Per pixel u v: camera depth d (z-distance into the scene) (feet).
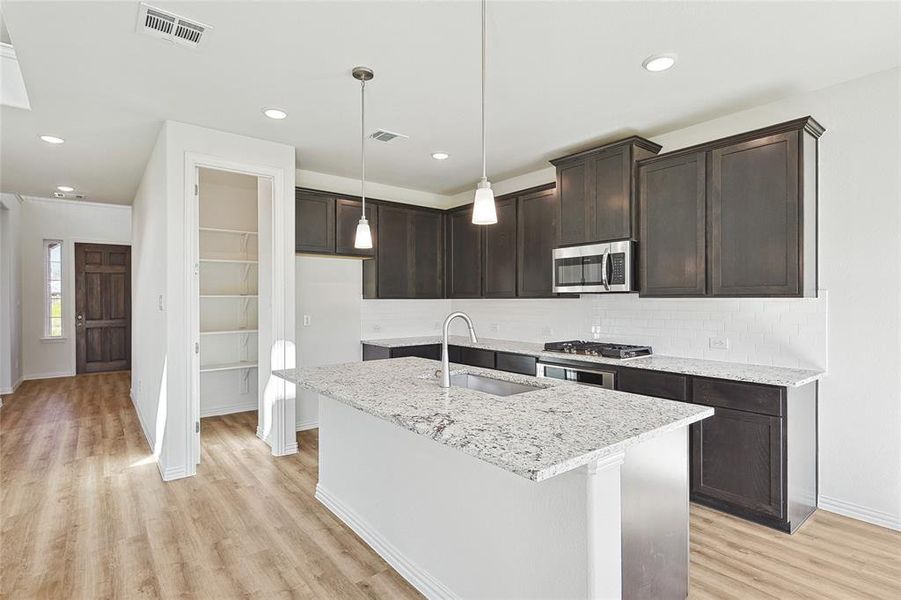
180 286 11.18
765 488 8.64
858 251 9.05
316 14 6.94
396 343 15.89
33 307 24.23
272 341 12.84
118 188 18.01
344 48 7.91
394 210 16.63
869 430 8.95
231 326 17.56
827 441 9.41
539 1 6.66
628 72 8.79
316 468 11.99
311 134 12.03
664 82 9.21
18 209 22.81
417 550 7.32
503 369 14.03
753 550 7.96
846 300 9.18
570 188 12.75
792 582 7.09
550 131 11.90
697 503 9.62
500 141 12.64
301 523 9.17
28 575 7.41
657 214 10.98
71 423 16.20
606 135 12.16
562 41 7.73
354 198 15.67
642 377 10.44
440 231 17.80
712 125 11.18
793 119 9.70
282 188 12.70
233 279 17.58
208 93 9.59
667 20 7.15
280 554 8.10
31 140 12.36
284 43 7.74
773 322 10.11
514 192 15.21
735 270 9.68
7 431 15.25
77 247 25.43
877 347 8.86
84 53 7.97
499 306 17.16
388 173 15.89
